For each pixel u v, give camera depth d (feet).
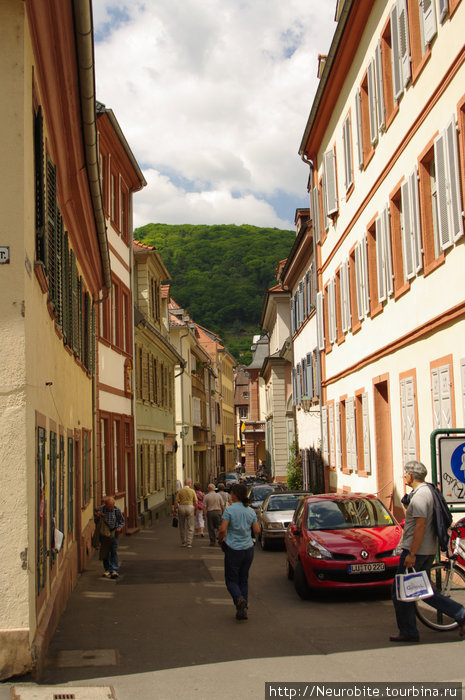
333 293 77.05
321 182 81.20
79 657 26.25
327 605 37.83
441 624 28.43
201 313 385.50
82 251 50.14
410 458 47.78
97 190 42.45
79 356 48.67
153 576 51.03
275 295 141.49
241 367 374.84
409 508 26.81
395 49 48.16
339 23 59.67
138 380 99.45
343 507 44.06
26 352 22.86
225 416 299.17
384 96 51.96
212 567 56.24
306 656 25.81
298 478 109.81
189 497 74.28
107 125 75.97
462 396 37.96
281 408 141.90
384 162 53.21
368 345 60.70
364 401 62.03
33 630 23.06
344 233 69.15
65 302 39.27
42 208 26.58
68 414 41.81
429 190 44.09
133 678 23.45
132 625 32.71
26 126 23.62
